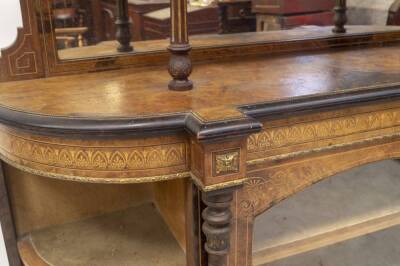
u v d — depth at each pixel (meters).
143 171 0.68
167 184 1.08
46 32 0.85
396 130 0.84
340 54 1.10
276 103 0.70
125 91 0.78
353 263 1.37
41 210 1.09
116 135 0.64
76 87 0.81
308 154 0.79
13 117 0.67
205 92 0.77
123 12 0.93
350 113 0.78
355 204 1.24
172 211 1.07
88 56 0.91
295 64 0.99
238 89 0.79
